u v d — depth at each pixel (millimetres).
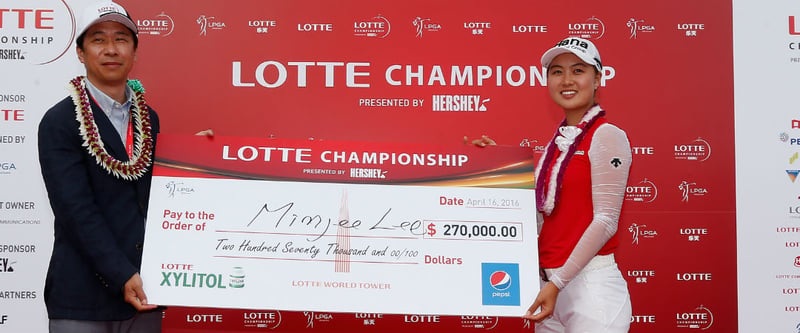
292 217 2605
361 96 3531
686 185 3535
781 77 3543
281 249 2568
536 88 3543
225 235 2559
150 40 3490
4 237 3420
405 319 3559
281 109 3516
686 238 3531
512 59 3545
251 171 2645
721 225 3529
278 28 3525
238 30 3518
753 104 3537
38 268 3426
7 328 3408
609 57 3549
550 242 2590
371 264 2574
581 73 2574
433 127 3539
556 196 2531
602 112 2572
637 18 3555
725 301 3516
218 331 3523
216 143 2656
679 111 3541
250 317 3535
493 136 3537
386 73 3535
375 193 2658
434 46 3545
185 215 2561
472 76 3543
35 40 3449
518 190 2676
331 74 3529
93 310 2424
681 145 3543
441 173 2693
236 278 2520
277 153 2676
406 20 3547
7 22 3447
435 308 2527
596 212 2463
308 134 3518
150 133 2598
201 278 2504
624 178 2467
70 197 2359
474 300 2541
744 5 3555
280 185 2643
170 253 2510
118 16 2500
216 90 3502
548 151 2668
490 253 2596
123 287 2361
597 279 2479
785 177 3529
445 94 3543
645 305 3525
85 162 2449
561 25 3549
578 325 2479
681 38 3555
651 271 3527
